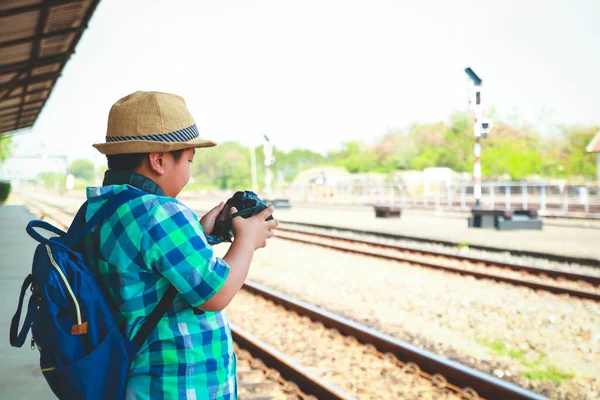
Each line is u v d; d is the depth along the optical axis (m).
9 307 6.74
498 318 7.28
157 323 1.60
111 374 1.54
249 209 1.77
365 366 5.49
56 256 1.57
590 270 10.52
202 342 1.64
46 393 3.97
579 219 20.33
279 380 5.12
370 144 85.69
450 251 13.34
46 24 10.64
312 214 27.67
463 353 5.95
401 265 11.26
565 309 7.60
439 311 7.71
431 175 24.66
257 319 7.64
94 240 1.64
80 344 1.52
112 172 1.75
